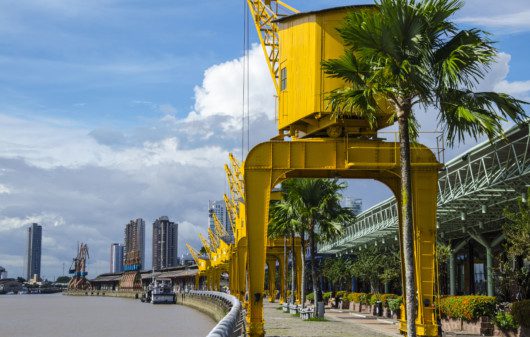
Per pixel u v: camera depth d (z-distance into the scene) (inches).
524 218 1229.7
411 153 1190.3
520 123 792.9
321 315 1948.8
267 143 1224.8
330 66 847.1
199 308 5782.5
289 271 3924.7
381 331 1485.0
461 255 2327.8
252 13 1961.1
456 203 1596.9
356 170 1242.0
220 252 5590.6
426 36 768.3
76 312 6491.1
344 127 1236.5
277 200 2375.7
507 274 1592.0
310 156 1220.5
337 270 3134.8
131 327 4084.6
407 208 764.6
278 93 1387.8
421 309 1174.3
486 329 1273.4
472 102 781.3
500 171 1328.7
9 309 7524.6
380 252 2657.5
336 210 1988.2
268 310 2810.0
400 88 767.7
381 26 767.1
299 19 1279.5
